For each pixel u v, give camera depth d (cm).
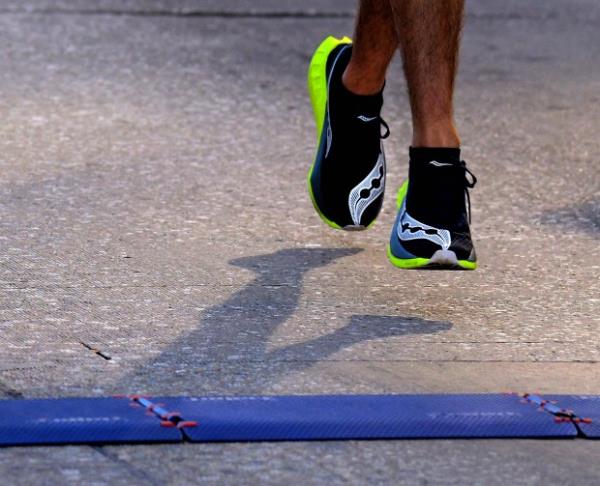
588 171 1364
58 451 694
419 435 732
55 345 847
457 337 892
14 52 1792
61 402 749
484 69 1858
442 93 922
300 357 841
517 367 842
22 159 1306
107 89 1627
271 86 1705
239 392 780
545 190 1288
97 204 1172
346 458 703
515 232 1148
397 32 928
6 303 924
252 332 884
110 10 2123
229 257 1048
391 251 951
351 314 930
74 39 1898
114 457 691
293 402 763
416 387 799
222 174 1291
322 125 1035
